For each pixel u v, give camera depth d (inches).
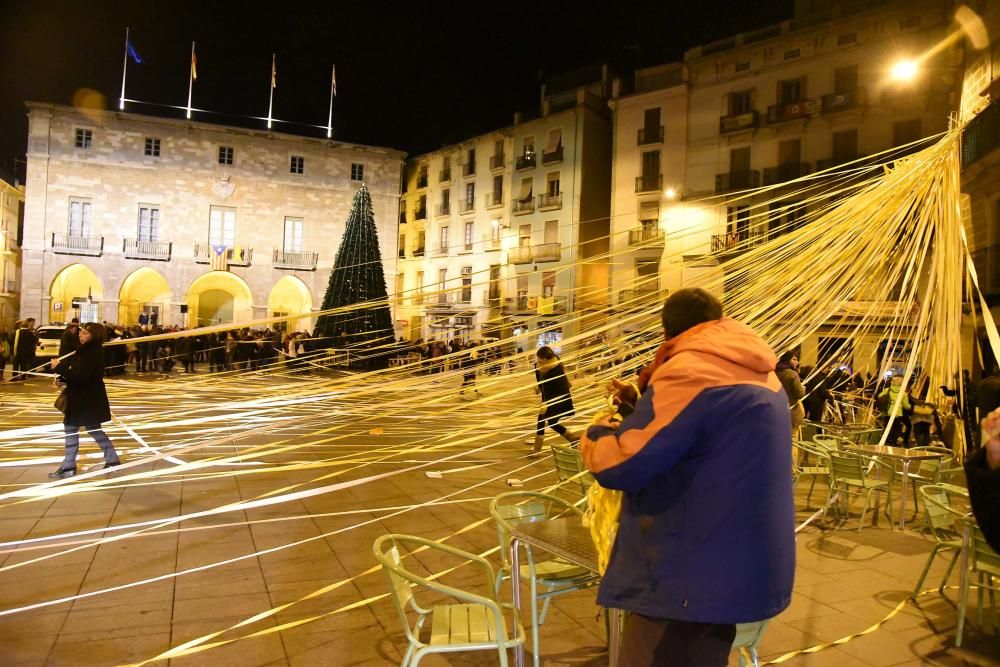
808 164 1070.4
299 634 139.9
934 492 204.1
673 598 73.2
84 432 270.1
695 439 74.0
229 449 315.6
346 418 353.7
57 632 135.3
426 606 157.2
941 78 938.7
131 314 1446.9
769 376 80.5
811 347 644.1
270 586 164.7
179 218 1408.7
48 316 1338.6
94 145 1364.4
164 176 1401.3
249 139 1450.5
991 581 165.8
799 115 1063.6
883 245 174.6
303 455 313.0
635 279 191.5
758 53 1128.2
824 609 168.4
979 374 515.2
